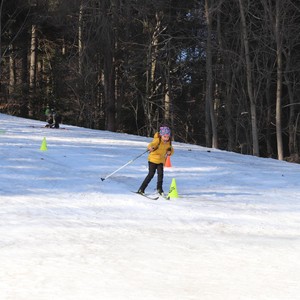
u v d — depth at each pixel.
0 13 68.94
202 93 69.31
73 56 67.38
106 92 64.19
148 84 66.12
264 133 72.31
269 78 61.78
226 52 57.66
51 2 68.44
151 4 59.22
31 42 84.25
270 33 55.78
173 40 63.75
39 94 78.06
